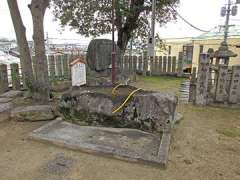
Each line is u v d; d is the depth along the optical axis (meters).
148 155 2.70
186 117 4.37
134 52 12.12
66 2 10.39
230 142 3.30
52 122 3.74
